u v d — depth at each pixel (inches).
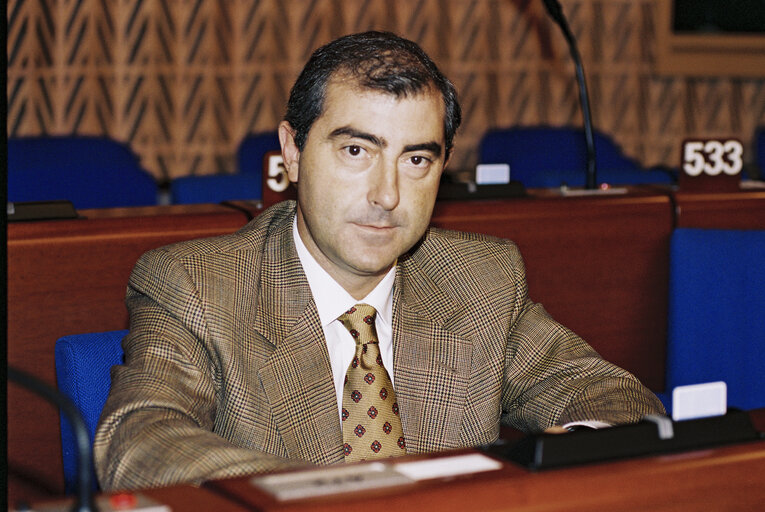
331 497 27.7
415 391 52.3
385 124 44.5
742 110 223.3
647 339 103.0
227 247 51.6
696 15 216.2
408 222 46.3
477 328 54.5
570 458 31.0
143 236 82.7
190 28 187.2
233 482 29.3
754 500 32.1
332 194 45.8
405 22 200.5
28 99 175.0
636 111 217.8
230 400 47.9
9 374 28.3
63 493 78.5
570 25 211.2
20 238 78.3
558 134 165.2
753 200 104.0
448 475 29.8
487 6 206.2
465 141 209.0
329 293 50.9
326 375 49.6
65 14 176.4
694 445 33.0
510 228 96.0
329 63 45.6
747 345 79.1
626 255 100.9
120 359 53.1
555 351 56.8
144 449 39.4
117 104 183.8
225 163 193.2
